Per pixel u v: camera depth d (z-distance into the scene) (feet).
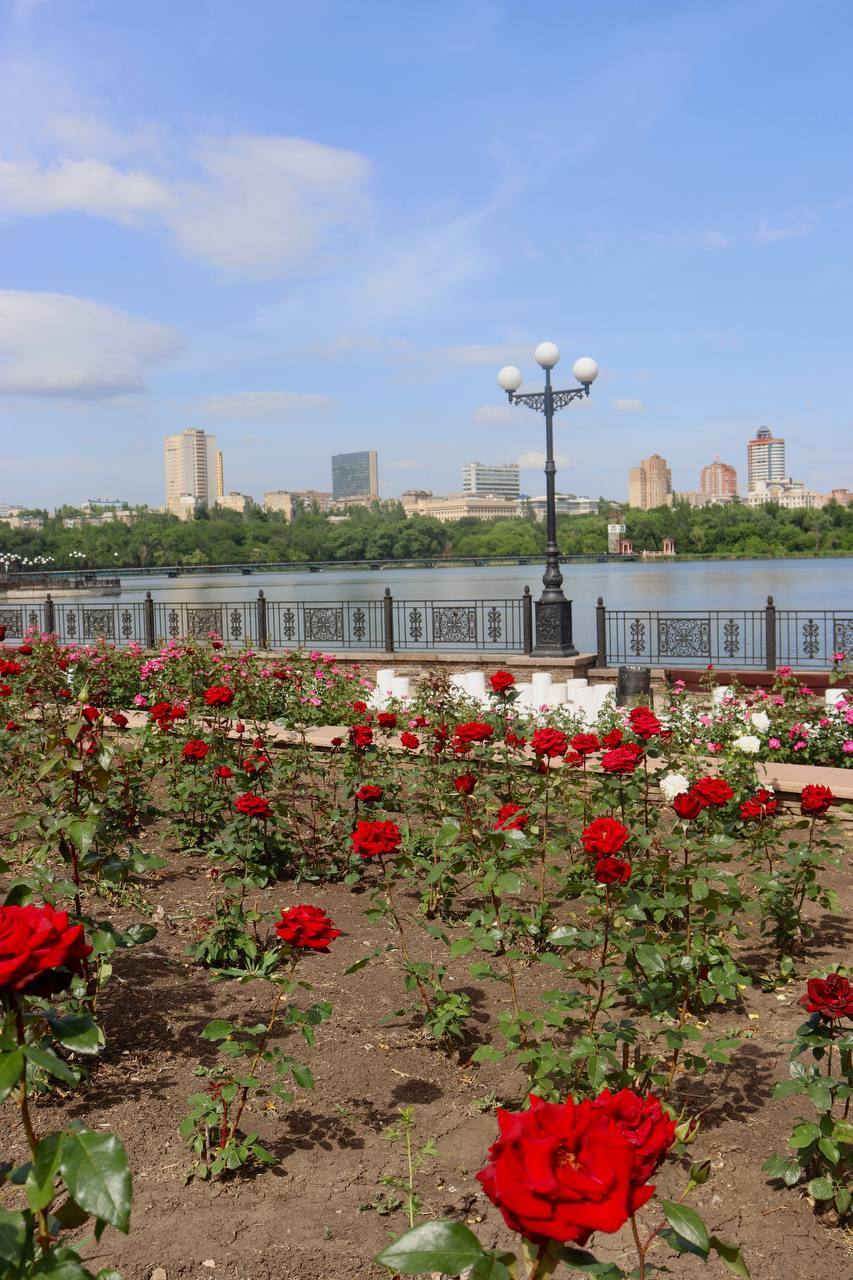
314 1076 12.62
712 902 13.60
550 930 16.48
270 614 75.66
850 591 139.13
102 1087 12.17
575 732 29.91
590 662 54.34
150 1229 9.55
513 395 54.85
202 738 24.77
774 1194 10.33
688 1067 11.45
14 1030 6.50
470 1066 13.00
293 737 29.14
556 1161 4.32
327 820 21.89
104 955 13.32
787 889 16.53
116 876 13.74
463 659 55.72
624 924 13.82
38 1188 5.56
